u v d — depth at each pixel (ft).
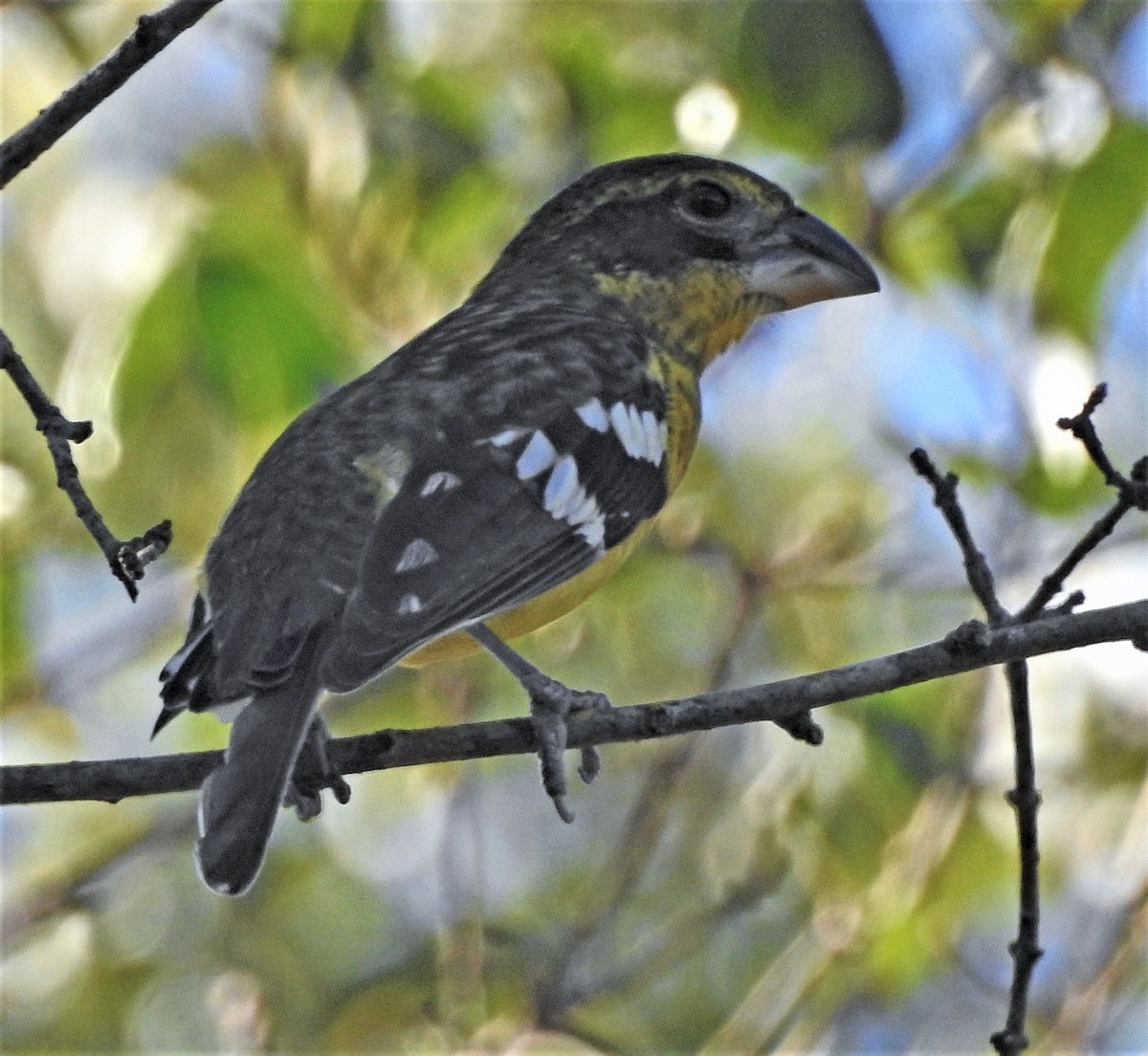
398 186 40.27
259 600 26.43
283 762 24.76
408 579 26.50
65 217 46.60
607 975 43.65
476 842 42.88
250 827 24.21
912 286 42.29
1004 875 42.04
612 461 29.60
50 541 41.68
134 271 37.81
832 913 41.52
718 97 40.52
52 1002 48.29
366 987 48.78
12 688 45.16
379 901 49.70
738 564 45.60
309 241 40.01
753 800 44.04
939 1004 45.01
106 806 49.42
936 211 42.22
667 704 26.73
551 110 42.60
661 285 34.86
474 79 42.24
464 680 43.93
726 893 44.37
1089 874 44.73
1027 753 28.17
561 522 28.22
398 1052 48.08
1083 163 37.55
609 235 35.17
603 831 49.78
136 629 47.73
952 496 27.48
